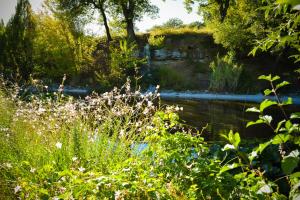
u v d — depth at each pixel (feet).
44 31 86.69
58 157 13.37
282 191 15.34
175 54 105.29
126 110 17.78
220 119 46.62
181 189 11.10
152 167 12.23
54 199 9.32
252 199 9.16
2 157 13.15
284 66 93.91
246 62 97.25
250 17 80.38
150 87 87.61
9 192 11.18
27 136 15.40
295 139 7.55
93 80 87.30
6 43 85.15
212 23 97.35
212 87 87.30
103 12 111.04
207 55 104.68
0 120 16.92
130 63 87.15
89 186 9.52
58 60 84.69
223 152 17.04
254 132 38.78
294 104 68.08
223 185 10.76
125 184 9.36
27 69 84.99
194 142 13.14
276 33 9.19
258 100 74.02
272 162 17.17
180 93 83.56
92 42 92.48
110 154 14.16
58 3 107.34
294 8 4.58
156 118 14.90
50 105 18.93
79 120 17.06
